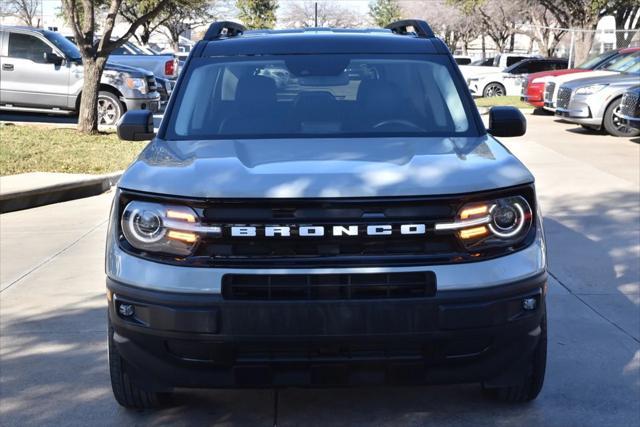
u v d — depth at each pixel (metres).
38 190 9.40
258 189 3.23
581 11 29.28
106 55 14.27
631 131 14.95
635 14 32.03
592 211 8.53
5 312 5.55
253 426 3.81
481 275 3.23
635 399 4.07
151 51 22.47
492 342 3.33
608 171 10.93
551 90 18.23
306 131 4.23
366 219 3.21
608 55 19.23
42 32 16.16
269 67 4.61
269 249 3.22
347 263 3.19
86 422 3.88
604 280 6.17
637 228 7.79
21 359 4.69
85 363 4.62
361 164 3.50
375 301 3.17
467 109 4.39
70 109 16.16
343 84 4.52
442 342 3.23
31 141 13.02
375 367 3.30
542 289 3.40
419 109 4.39
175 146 4.00
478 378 3.38
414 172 3.38
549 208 8.70
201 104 4.42
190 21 53.50
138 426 3.83
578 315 5.38
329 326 3.18
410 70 4.61
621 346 4.80
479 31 52.62
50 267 6.70
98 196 10.18
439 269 3.21
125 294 3.30
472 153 3.74
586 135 15.38
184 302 3.20
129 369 3.58
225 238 3.22
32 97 16.03
